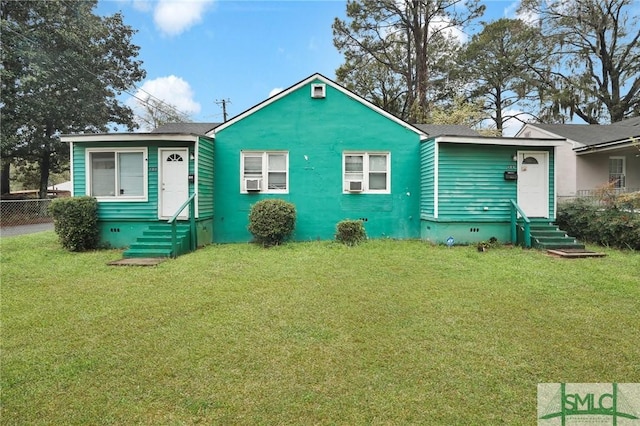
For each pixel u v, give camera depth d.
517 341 3.74
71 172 9.55
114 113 26.53
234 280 6.13
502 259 7.74
